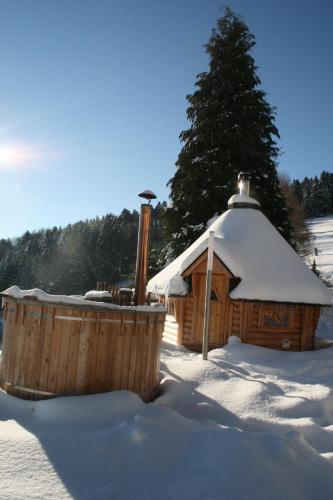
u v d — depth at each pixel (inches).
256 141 842.2
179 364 309.4
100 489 135.8
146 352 242.2
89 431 179.2
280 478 147.1
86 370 219.3
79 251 2760.8
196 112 889.5
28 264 2901.1
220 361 331.0
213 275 435.8
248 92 855.7
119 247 2822.3
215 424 209.5
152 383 249.1
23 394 222.1
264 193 812.0
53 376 218.1
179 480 142.3
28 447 158.6
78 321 220.5
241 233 483.2
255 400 248.1
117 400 208.7
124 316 230.2
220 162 818.2
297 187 3442.4
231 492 135.2
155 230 2790.4
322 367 353.1
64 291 2556.6
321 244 2102.6
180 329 447.5
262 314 420.8
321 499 144.3
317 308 438.9
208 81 886.4
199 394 257.3
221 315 430.6
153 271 967.0
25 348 226.1
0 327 537.3
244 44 916.0
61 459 151.7
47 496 128.8
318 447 199.9
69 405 198.5
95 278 2593.5
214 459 152.8
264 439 170.9
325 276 1374.3
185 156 859.4
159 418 197.8
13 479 137.0
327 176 3331.7
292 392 268.8
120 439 165.9
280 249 472.7
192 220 812.6
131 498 131.6
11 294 236.5
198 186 812.6
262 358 372.8
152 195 382.9
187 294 432.5
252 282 414.9
